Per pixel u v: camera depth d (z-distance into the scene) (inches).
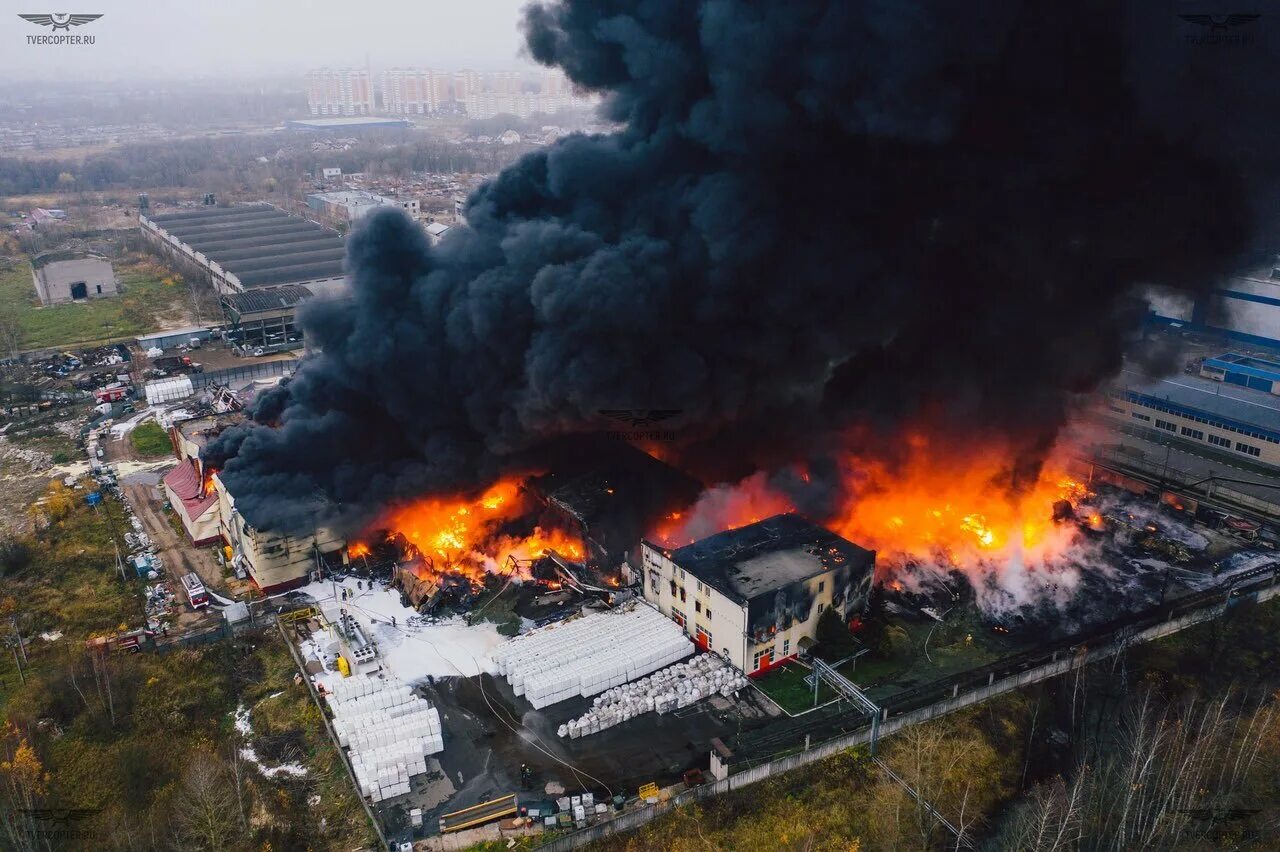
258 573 2241.6
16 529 2664.9
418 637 2081.7
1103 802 1541.6
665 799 1578.5
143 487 2908.5
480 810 1576.0
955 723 1763.0
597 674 1867.6
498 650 1987.0
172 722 1824.6
